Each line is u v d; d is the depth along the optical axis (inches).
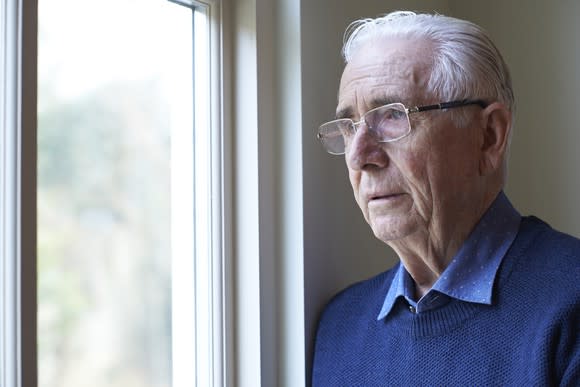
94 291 44.0
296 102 50.8
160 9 49.5
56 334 41.2
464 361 42.1
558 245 43.2
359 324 49.6
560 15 67.5
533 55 69.1
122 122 46.3
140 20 47.8
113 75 45.5
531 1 69.0
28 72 36.1
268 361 51.4
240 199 51.6
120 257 46.2
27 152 36.0
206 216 51.4
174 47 50.8
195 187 52.1
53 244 40.6
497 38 71.1
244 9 51.1
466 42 42.5
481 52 42.8
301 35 50.8
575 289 39.7
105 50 44.8
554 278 41.0
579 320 39.1
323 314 52.2
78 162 42.6
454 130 42.3
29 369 36.0
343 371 48.8
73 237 42.2
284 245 51.8
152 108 49.1
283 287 51.9
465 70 42.0
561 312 39.2
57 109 40.9
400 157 42.3
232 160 51.8
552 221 68.2
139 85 47.8
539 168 68.9
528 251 43.4
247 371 51.3
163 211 50.1
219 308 51.1
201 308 51.9
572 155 66.9
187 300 51.9
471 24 43.4
